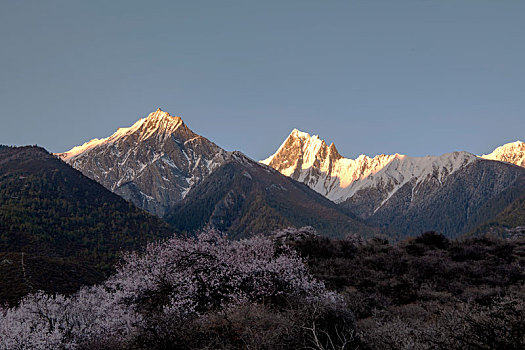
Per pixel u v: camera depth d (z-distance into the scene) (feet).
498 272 77.87
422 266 79.25
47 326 53.26
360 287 69.67
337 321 39.19
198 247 60.70
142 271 58.95
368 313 54.24
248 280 55.36
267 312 42.47
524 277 75.15
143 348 39.73
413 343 30.68
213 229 66.23
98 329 52.26
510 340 29.12
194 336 39.68
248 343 35.35
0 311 63.41
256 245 73.61
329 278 73.31
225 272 55.93
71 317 55.36
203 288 55.31
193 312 49.78
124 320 49.93
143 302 54.34
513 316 31.04
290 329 35.37
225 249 63.21
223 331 39.86
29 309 56.54
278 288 54.34
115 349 44.52
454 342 30.01
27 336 51.49
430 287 69.26
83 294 65.98
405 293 65.82
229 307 47.01
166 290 54.80
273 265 56.95
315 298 42.70
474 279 73.97
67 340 51.72
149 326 41.04
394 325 36.06
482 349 28.37
